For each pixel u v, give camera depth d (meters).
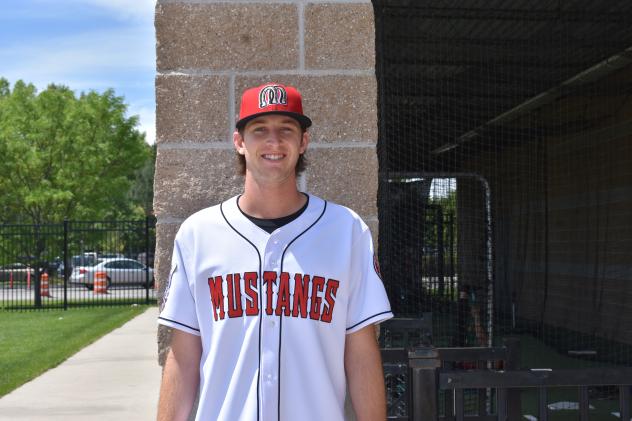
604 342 11.57
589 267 12.20
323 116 3.54
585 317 12.25
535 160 14.02
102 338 13.24
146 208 59.66
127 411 7.41
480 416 3.38
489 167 14.76
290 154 2.32
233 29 3.51
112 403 7.78
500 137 13.83
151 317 17.12
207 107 3.48
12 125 23.66
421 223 7.98
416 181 7.53
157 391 8.40
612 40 9.64
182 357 2.35
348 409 3.15
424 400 2.92
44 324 15.67
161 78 3.46
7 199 23.78
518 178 14.73
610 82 11.35
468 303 8.52
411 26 8.88
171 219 3.44
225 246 2.30
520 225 14.62
